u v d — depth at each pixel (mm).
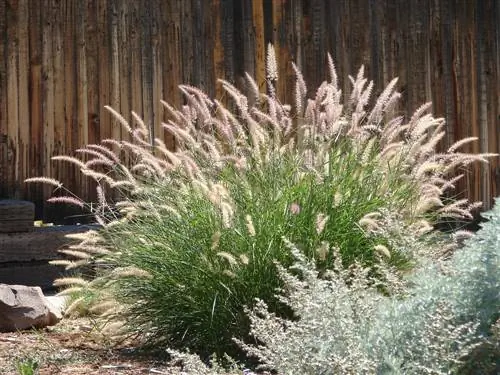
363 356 2506
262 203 3818
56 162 5828
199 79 6164
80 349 3859
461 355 2471
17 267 5398
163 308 3805
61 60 5867
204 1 6176
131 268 3668
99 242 4379
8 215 5379
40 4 5832
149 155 4000
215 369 3074
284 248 3715
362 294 2818
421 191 4062
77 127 5891
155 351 3814
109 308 4336
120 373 3459
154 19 6062
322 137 3973
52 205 5824
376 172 3994
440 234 4039
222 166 3982
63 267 5508
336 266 3064
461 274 2691
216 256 3732
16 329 4246
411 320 2609
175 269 3783
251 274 3723
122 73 5988
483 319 2602
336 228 3795
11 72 5766
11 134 5754
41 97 5824
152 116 6043
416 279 2799
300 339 2664
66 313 4184
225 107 6203
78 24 5910
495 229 2717
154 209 3873
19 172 5766
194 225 3766
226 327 3711
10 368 3484
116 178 5918
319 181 3854
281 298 3004
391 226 3312
